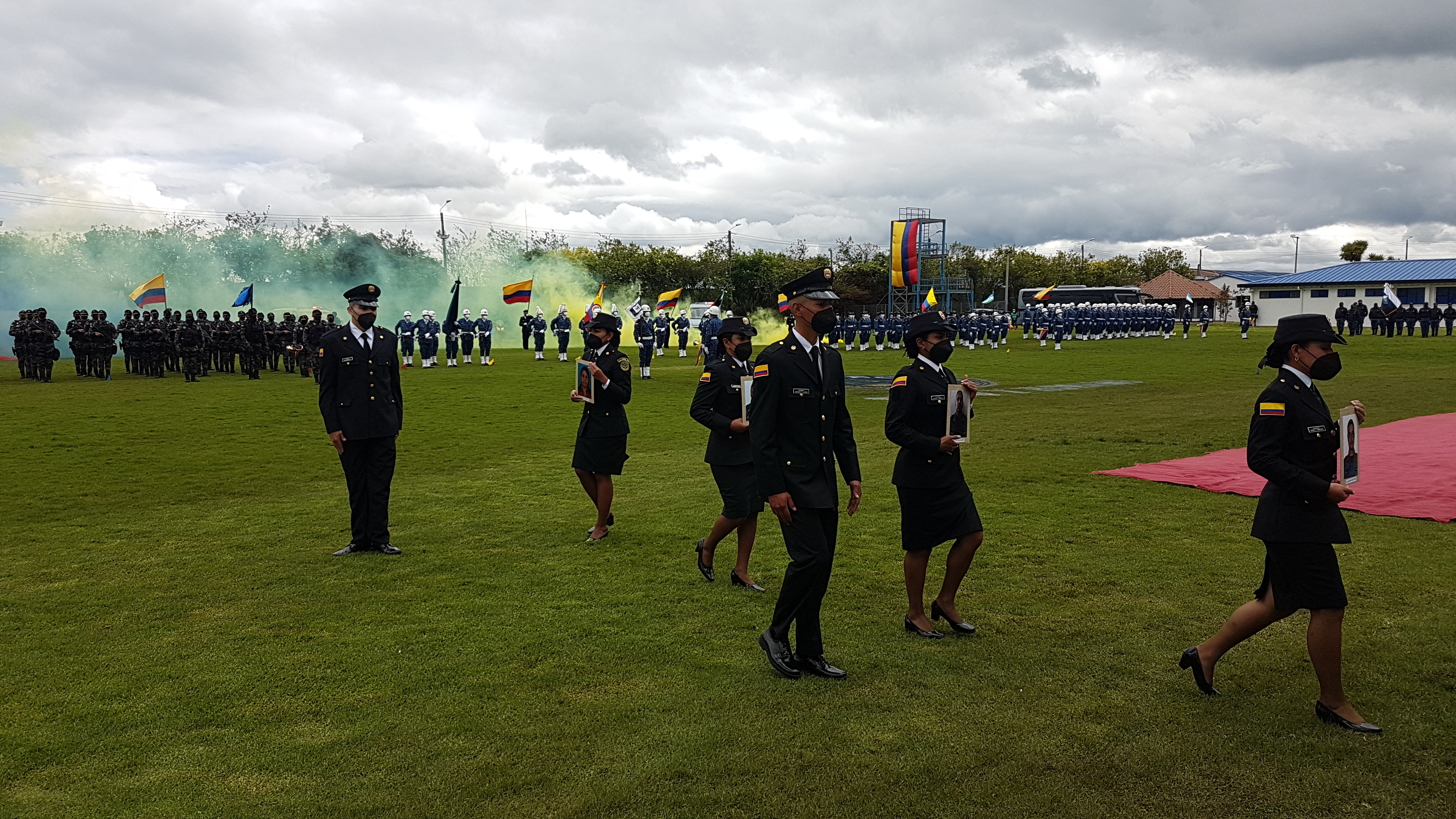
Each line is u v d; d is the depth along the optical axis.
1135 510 9.22
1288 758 4.14
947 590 5.89
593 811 3.71
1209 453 12.62
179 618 6.22
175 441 14.91
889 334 46.41
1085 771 4.03
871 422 17.36
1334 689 4.46
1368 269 75.06
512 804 3.77
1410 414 16.44
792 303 5.31
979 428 15.95
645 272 64.69
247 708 4.72
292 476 11.84
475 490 10.84
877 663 5.34
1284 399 4.62
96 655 5.49
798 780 3.95
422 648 5.59
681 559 7.73
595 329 8.36
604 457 8.25
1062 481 10.77
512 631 5.90
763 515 9.42
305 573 7.32
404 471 12.13
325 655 5.47
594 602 6.54
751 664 5.33
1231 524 8.59
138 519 9.38
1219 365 32.06
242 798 3.82
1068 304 62.03
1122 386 24.58
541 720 4.56
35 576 7.24
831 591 6.74
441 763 4.11
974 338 45.09
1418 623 5.78
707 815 3.69
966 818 3.66
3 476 11.80
